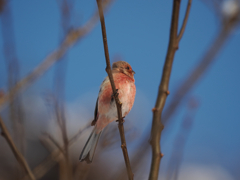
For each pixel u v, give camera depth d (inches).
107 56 242.4
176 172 238.7
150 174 178.4
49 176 515.5
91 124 281.7
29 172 206.8
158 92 190.2
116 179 217.9
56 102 220.1
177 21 193.5
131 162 209.3
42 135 231.6
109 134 276.1
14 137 220.8
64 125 216.8
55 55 321.7
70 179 205.8
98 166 425.4
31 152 528.1
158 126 184.5
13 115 227.9
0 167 510.6
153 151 182.7
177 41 194.4
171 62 192.1
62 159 212.2
